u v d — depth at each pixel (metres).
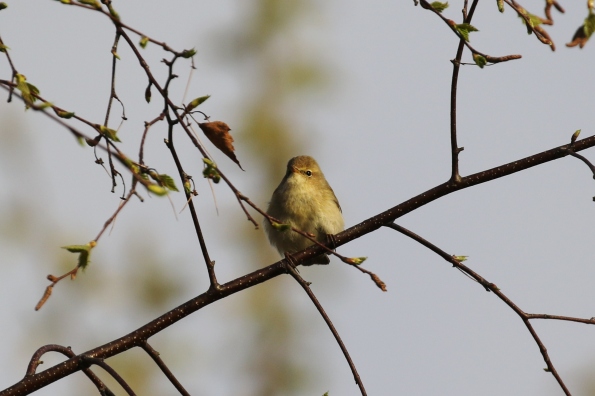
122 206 5.43
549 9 6.06
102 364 7.02
